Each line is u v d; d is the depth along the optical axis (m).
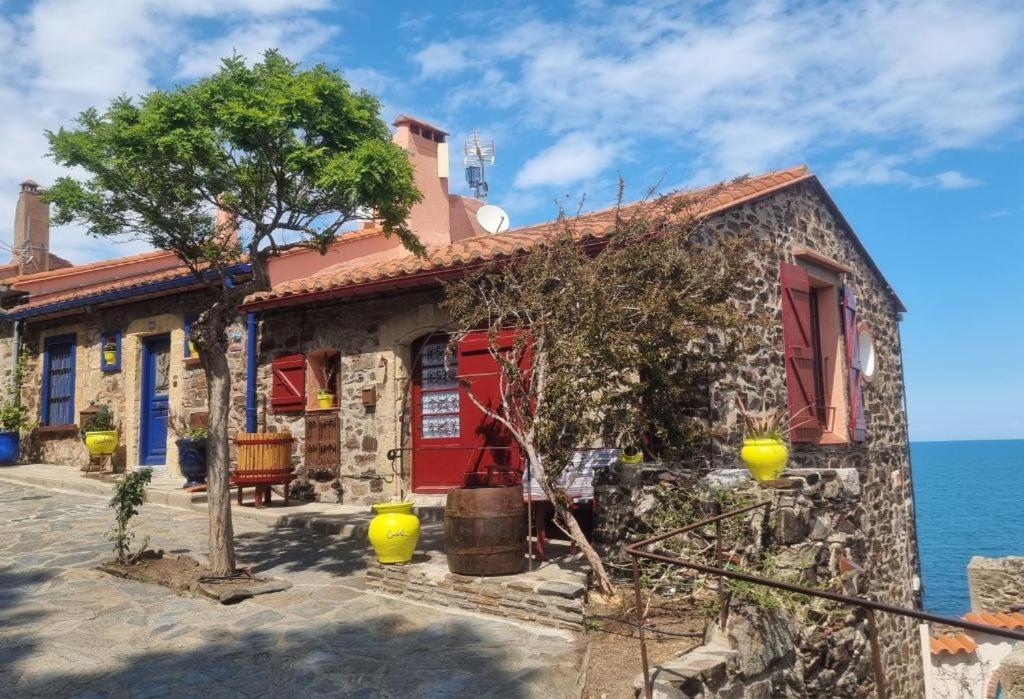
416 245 6.91
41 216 17.92
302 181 6.17
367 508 9.32
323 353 10.22
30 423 13.72
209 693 4.12
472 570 5.71
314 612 5.51
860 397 10.66
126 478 6.79
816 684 5.35
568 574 5.82
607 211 9.71
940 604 28.38
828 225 10.84
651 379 6.54
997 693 11.42
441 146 12.98
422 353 9.65
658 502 5.99
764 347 8.49
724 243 6.57
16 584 6.08
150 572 6.32
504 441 8.48
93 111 5.78
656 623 5.21
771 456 5.62
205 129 5.55
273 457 9.45
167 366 11.98
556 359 5.76
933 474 142.50
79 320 13.18
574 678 4.34
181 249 6.47
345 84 6.00
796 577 5.39
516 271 6.60
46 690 4.12
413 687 4.23
